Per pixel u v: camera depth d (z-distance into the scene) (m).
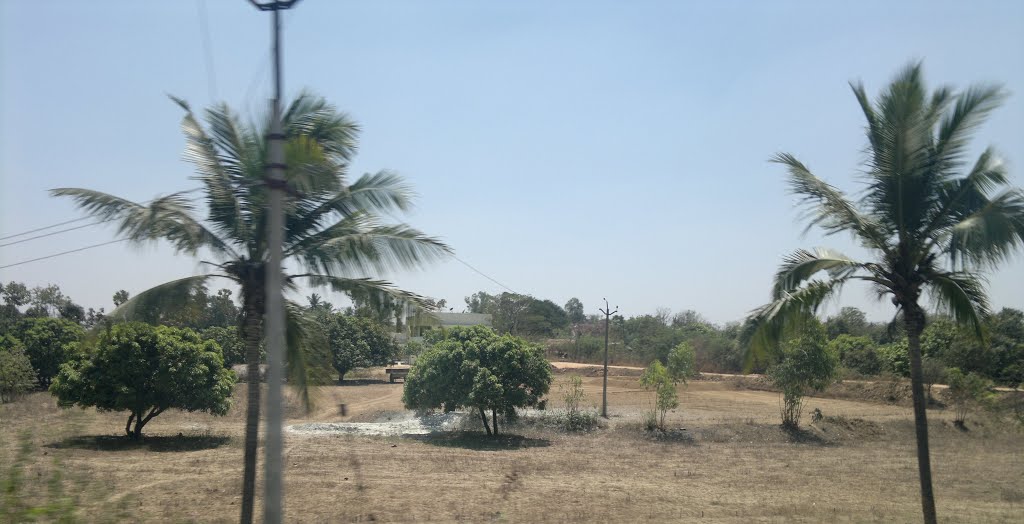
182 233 11.27
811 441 34.69
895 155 12.62
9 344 48.34
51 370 49.47
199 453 27.06
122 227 11.12
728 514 16.92
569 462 26.34
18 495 9.82
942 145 12.70
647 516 16.50
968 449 32.00
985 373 41.34
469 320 91.12
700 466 26.25
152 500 17.17
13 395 35.06
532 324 96.44
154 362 29.28
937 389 47.59
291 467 23.45
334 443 30.83
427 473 22.80
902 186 12.73
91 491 14.00
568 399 38.72
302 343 13.41
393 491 19.33
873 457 29.44
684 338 75.50
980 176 12.50
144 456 25.70
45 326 50.44
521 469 24.28
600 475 23.50
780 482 22.58
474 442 32.78
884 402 48.78
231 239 12.26
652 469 25.19
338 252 12.16
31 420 27.61
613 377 68.88
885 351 55.62
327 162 11.03
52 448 24.58
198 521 14.63
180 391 29.58
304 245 12.39
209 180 11.83
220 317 61.12
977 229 11.63
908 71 12.48
